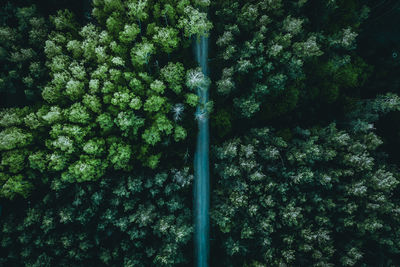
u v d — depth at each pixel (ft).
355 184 98.37
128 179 97.96
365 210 99.55
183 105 102.78
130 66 101.76
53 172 98.89
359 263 102.22
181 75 98.94
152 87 91.97
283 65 102.89
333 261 101.91
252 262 101.04
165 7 93.15
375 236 99.86
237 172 99.50
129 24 98.53
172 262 97.81
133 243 100.99
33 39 98.94
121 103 92.12
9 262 100.17
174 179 103.24
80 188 96.78
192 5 101.65
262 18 94.68
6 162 91.97
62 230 99.55
